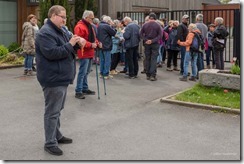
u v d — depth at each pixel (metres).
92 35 8.85
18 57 15.09
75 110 7.95
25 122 7.10
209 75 9.41
